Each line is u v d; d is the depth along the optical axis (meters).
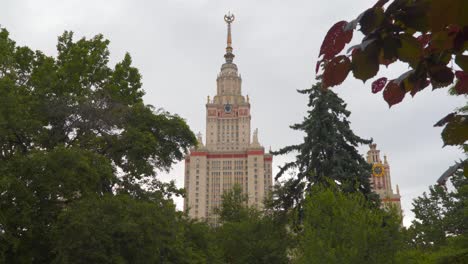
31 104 25.12
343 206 22.47
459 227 39.53
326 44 2.13
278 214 34.22
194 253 28.45
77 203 21.44
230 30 169.88
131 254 21.45
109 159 27.58
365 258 20.75
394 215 22.81
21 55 32.06
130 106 30.95
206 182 143.75
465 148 11.35
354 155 32.44
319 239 21.19
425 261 21.98
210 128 152.00
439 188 42.19
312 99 33.28
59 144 22.59
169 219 23.58
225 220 47.56
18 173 20.58
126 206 22.11
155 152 30.39
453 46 2.05
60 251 19.48
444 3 1.71
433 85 2.52
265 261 38.31
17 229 21.08
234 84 159.12
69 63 32.03
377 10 2.00
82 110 26.97
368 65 2.17
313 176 30.55
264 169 143.62
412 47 2.12
